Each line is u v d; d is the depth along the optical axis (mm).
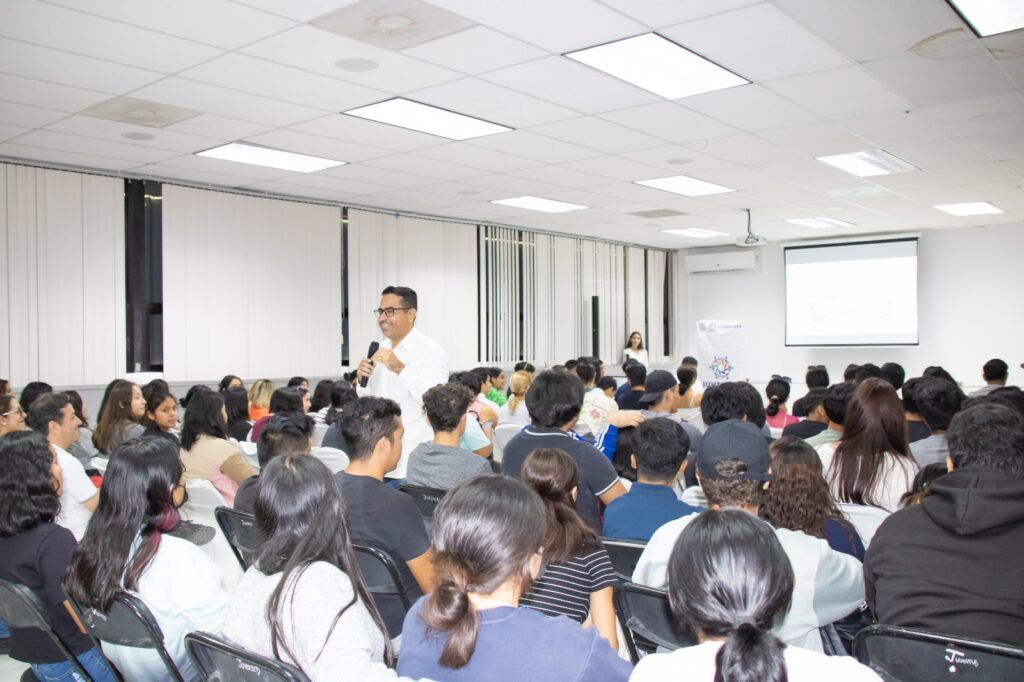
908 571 1640
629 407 5445
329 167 6387
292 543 1516
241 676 1442
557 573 1844
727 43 3703
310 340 7715
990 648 1360
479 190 7402
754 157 6090
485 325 9531
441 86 4332
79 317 6211
